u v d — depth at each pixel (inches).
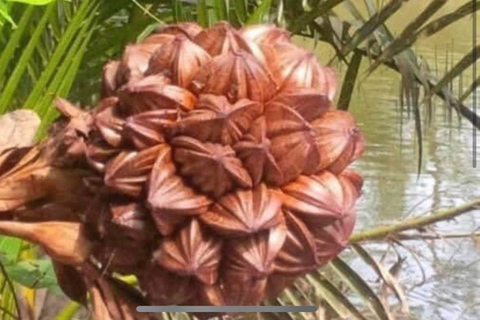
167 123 47.2
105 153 48.2
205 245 46.8
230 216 46.4
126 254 48.6
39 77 75.1
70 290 52.7
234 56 47.7
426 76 106.5
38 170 50.4
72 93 84.5
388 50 88.1
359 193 50.8
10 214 51.0
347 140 48.6
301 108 48.0
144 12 85.4
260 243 47.1
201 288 47.6
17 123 54.0
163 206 46.1
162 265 47.1
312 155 47.4
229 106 46.8
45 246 49.7
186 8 91.3
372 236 98.0
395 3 89.5
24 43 77.2
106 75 51.7
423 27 87.4
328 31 99.8
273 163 46.9
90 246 49.9
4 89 70.0
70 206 50.6
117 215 47.3
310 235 47.9
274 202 46.8
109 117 48.6
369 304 86.3
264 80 47.8
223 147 46.8
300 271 48.6
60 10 77.2
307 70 49.3
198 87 48.0
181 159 46.7
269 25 52.3
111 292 50.2
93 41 85.2
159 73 49.0
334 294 84.7
